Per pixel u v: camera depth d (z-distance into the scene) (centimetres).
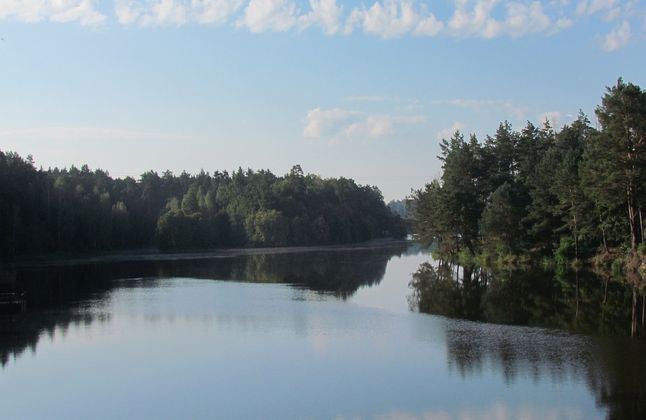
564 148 8944
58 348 3744
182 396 2783
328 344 3703
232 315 4831
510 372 2995
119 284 7394
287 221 18125
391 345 3631
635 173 6181
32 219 12056
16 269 9825
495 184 9506
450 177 9681
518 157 9756
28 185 12444
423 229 11156
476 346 3544
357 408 2567
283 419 2469
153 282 7631
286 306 5294
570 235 8056
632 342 3547
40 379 3088
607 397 2605
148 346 3762
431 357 3322
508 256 8400
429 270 8781
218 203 19550
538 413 2452
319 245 18612
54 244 12531
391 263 10544
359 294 6084
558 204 7819
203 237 16338
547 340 3650
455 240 9794
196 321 4591
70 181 18562
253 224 17638
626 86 6259
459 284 6631
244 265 10494
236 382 2966
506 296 5497
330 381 2942
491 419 2409
